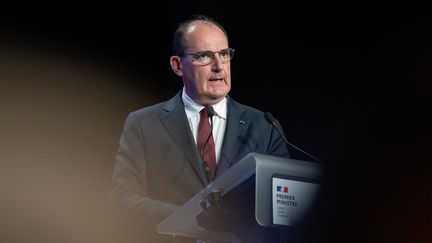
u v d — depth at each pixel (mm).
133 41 13484
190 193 7512
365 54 12555
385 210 5207
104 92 13586
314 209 5125
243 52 12852
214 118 7957
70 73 13773
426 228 5324
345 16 12695
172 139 7766
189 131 7793
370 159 5441
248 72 12805
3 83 13578
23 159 13406
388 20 12539
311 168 5207
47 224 13148
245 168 5141
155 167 7691
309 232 5102
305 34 12789
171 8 13258
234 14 12938
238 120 7953
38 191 13320
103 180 13523
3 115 13508
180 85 13250
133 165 7703
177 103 8047
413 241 5258
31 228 13117
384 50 12492
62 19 13609
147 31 13422
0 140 13414
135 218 6832
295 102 12695
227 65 7926
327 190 5160
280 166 5105
